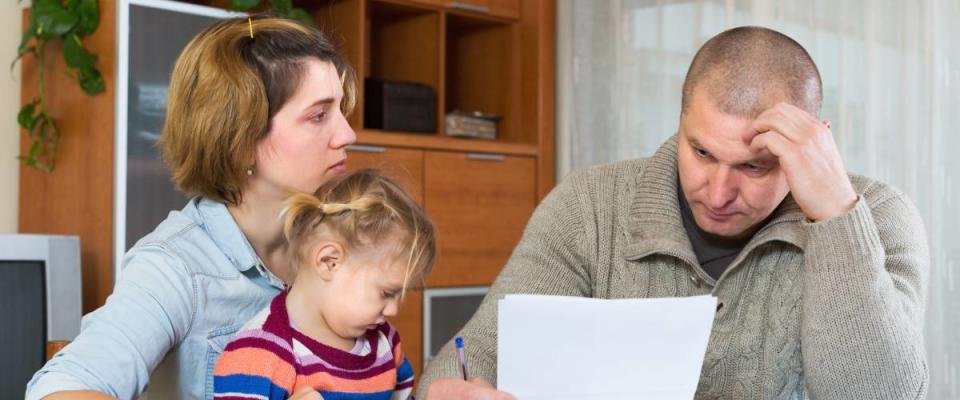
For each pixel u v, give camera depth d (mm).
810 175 1499
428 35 4121
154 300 1358
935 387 3428
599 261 1789
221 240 1473
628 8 4297
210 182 1464
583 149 4410
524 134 4406
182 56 1462
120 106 3121
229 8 3576
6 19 3455
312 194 1495
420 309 3879
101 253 3160
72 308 2857
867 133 3613
